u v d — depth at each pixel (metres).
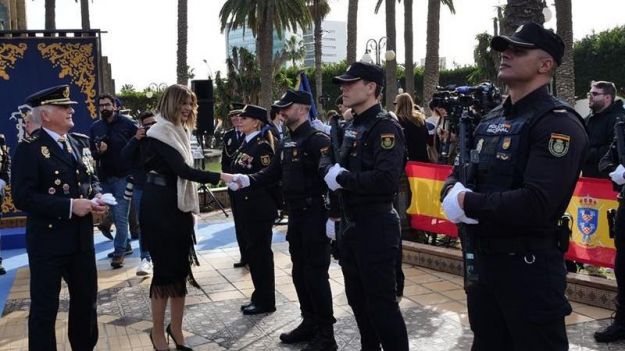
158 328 4.48
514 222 2.39
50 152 3.93
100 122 7.39
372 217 3.54
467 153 2.72
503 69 2.56
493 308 2.67
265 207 5.29
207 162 23.81
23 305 5.87
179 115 4.32
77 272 4.03
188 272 4.56
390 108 23.02
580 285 5.33
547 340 2.49
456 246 7.58
